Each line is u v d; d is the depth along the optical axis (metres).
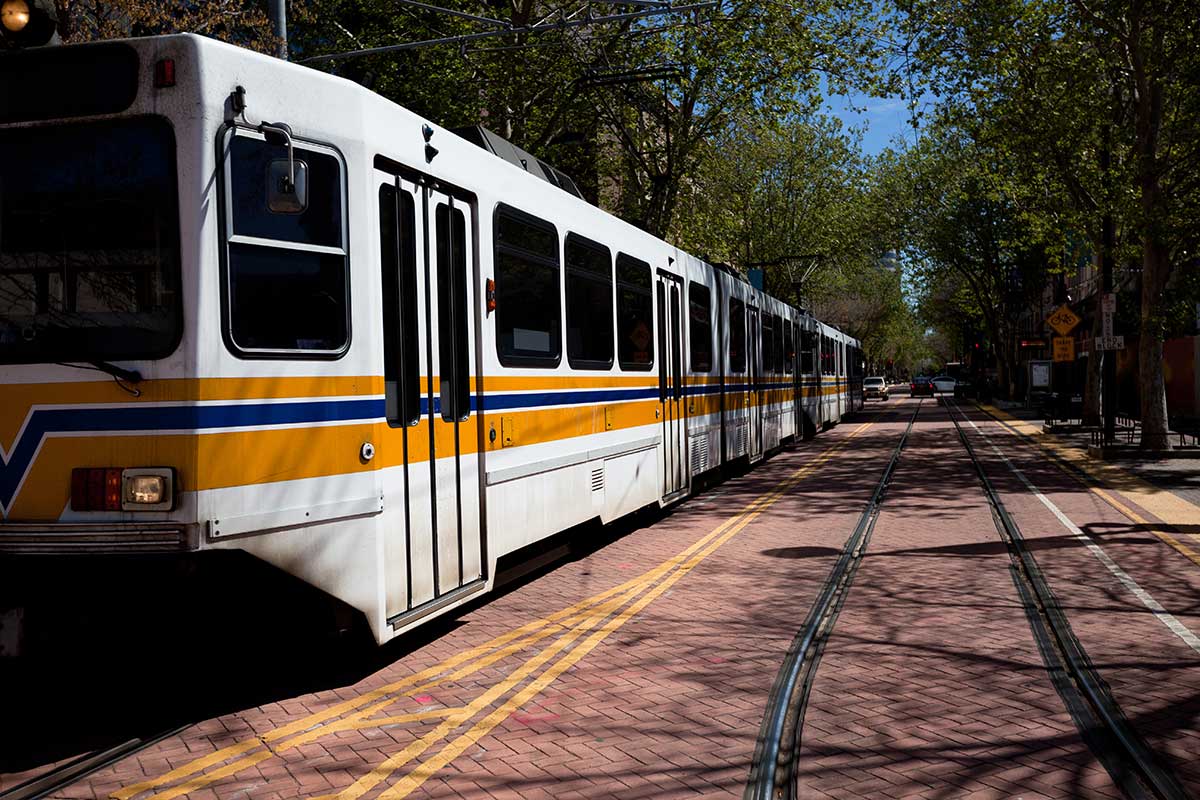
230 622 5.64
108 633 5.40
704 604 8.45
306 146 5.89
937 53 23.00
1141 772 4.72
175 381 5.27
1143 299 21.88
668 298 13.51
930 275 54.22
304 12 23.05
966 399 75.50
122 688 6.26
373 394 6.22
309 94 5.93
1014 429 32.88
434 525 6.97
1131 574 9.27
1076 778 4.66
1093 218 24.05
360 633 6.75
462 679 6.40
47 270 5.45
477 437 7.68
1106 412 22.80
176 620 5.38
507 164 8.47
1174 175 21.80
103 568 5.31
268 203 5.40
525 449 8.59
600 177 31.58
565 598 8.81
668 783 4.67
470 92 25.55
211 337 5.34
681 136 27.16
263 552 5.55
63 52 5.49
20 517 5.38
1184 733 5.21
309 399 5.82
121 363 5.32
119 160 5.42
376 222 6.34
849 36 25.62
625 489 11.48
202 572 5.34
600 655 6.92
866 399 77.81
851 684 6.19
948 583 9.08
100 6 15.28
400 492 6.52
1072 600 8.29
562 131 27.20
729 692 6.04
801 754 5.04
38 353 5.39
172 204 5.35
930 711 5.65
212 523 5.30
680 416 13.89
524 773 4.82
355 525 6.06
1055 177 25.88
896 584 9.10
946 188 49.06
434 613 6.84
